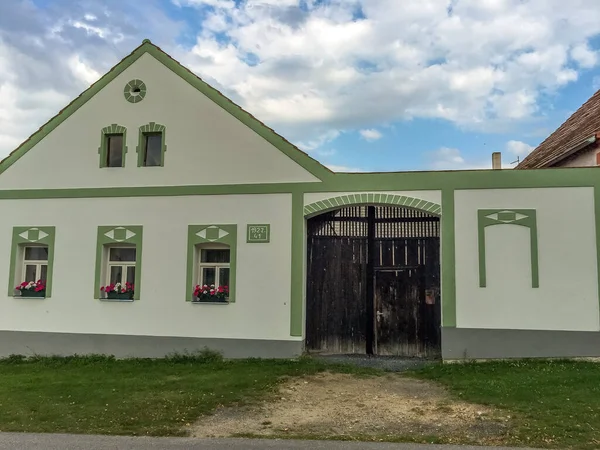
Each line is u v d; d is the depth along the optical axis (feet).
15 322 43.57
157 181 42.52
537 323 35.70
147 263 41.93
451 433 21.90
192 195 41.78
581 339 35.04
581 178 36.11
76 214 43.65
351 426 23.35
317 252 41.24
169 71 43.50
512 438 20.90
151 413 25.32
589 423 22.53
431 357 39.11
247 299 39.88
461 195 37.55
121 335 41.65
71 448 20.17
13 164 45.29
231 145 41.60
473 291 36.65
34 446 20.44
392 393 29.63
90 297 42.57
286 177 40.32
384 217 40.88
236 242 40.57
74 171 44.11
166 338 40.86
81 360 40.86
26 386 31.86
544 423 22.66
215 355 39.75
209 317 40.40
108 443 20.79
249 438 21.47
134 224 42.55
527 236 36.42
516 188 36.88
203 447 20.22
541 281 35.91
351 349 40.27
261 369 35.58
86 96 44.65
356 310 40.60
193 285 41.04
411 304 39.99
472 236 37.06
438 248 39.86
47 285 43.32
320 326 40.68
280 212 40.14
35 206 44.47
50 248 43.70
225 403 27.30
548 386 28.81
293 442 20.81
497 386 29.35
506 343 35.94
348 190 39.14
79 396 28.96
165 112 43.06
